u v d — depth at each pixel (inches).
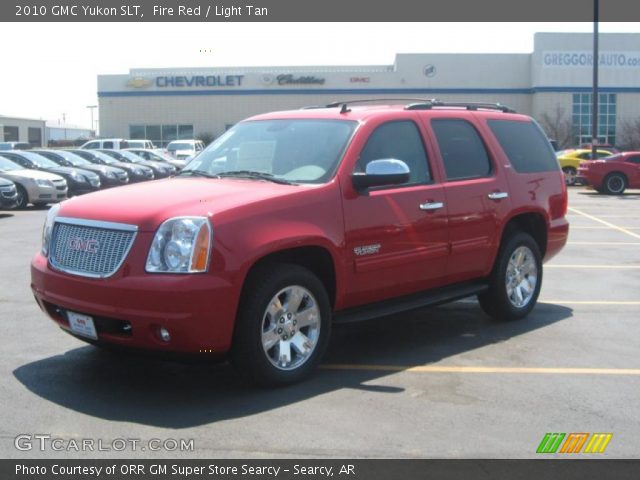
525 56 1881.2
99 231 204.1
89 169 993.5
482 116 291.6
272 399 205.6
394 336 276.5
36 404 199.8
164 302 189.0
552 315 310.2
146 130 1980.8
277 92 1916.8
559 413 198.2
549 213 310.8
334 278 225.8
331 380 223.0
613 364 242.2
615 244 521.7
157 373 227.5
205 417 191.8
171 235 193.5
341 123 246.7
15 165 845.2
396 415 194.7
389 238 238.7
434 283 261.7
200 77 1937.7
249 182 230.4
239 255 197.8
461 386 218.8
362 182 227.8
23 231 574.6
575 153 1250.0
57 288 209.0
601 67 1860.2
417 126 261.3
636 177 1021.8
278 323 212.2
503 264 287.0
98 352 247.9
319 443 176.7
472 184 271.3
